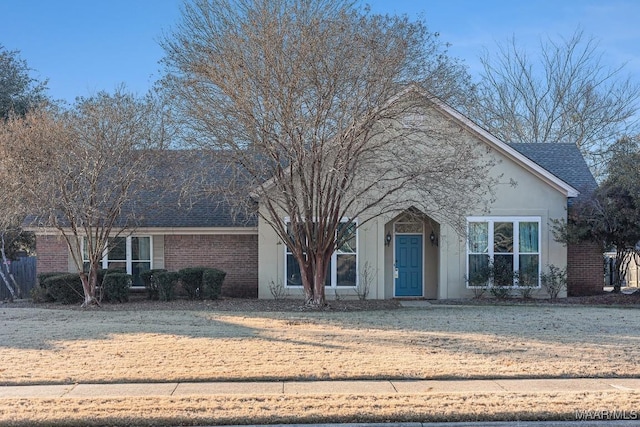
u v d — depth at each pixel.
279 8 15.24
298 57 14.90
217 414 7.21
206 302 19.53
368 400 7.74
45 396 8.10
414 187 17.67
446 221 18.55
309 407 7.45
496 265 20.41
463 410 7.30
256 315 15.95
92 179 17.80
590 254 21.53
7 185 17.06
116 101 20.16
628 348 11.02
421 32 16.06
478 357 10.22
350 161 16.20
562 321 14.48
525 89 40.78
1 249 25.38
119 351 10.79
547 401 7.66
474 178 17.77
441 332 12.77
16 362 9.99
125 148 18.05
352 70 15.20
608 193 19.23
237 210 17.36
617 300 19.50
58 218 20.48
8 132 18.19
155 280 20.39
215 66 15.43
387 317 15.43
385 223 20.77
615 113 38.78
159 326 13.77
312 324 14.09
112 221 18.73
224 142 16.11
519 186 20.72
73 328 13.44
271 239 20.83
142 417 7.12
